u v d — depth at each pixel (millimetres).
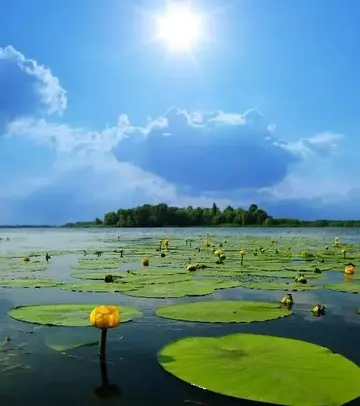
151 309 9648
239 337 6691
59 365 6020
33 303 10617
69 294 11914
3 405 4863
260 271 16969
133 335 7402
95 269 18531
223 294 11820
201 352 6051
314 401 4566
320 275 15922
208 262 20625
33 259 23812
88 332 7570
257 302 10062
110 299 11070
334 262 20984
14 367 5953
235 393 4812
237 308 9367
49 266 19812
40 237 70500
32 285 13414
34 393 5145
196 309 9305
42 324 8008
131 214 141875
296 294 11852
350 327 8117
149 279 14391
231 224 133750
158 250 29734
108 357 6320
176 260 22109
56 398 5031
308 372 5266
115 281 14016
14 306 10242
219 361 5688
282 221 147500
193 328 7898
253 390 4867
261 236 60812
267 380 5090
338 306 10133
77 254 27781
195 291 11984
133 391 5121
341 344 7004
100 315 6320
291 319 8734
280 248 31031
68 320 8266
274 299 11102
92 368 5910
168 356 5980
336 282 14312
